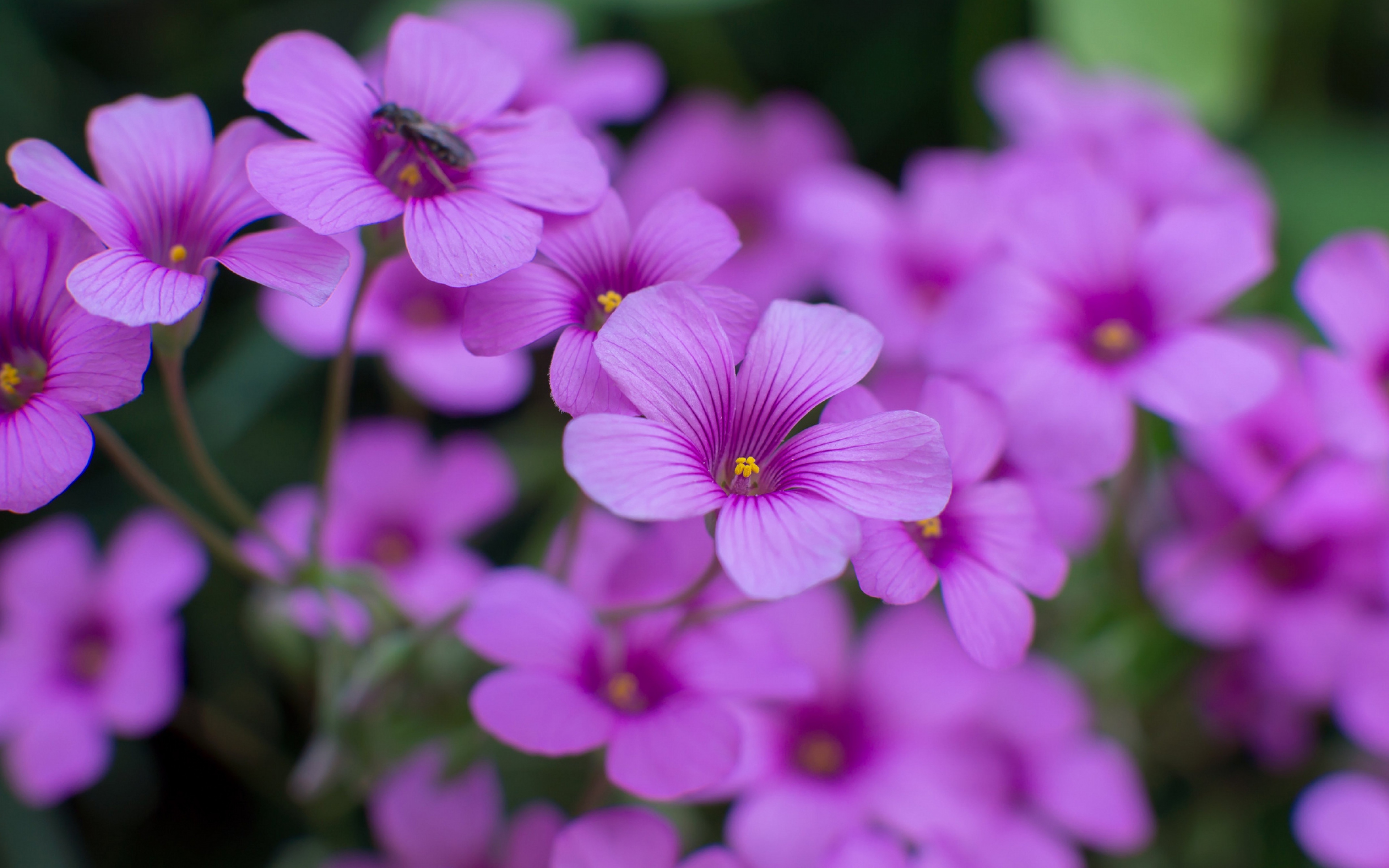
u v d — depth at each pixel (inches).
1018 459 6.7
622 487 5.7
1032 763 7.2
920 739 7.0
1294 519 7.3
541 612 6.4
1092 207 7.1
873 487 5.9
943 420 6.3
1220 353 6.8
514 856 6.7
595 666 6.5
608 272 6.2
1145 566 7.6
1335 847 7.1
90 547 7.8
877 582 5.9
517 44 7.8
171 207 6.2
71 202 5.9
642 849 6.3
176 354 6.3
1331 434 6.7
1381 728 7.3
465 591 7.5
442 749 7.0
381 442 7.8
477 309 6.0
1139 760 7.7
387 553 7.6
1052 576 6.2
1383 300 6.9
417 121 6.0
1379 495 7.3
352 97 6.2
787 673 6.4
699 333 5.9
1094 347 7.0
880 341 6.1
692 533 6.6
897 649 7.1
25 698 7.5
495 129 6.2
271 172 5.9
